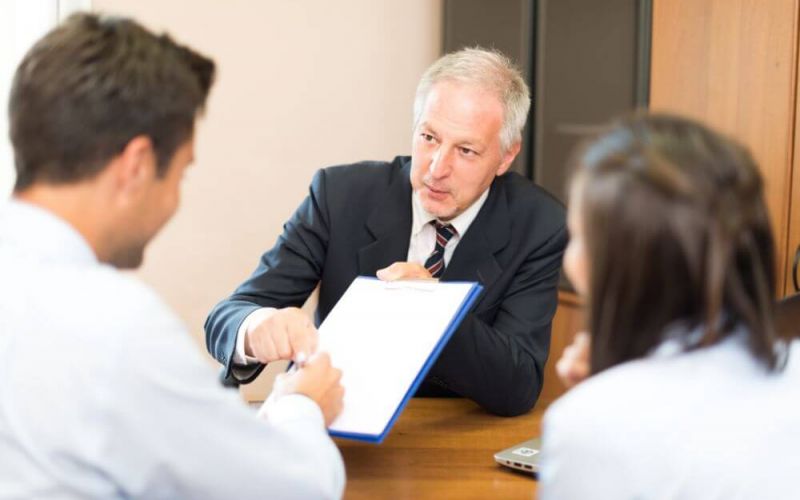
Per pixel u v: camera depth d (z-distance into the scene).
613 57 3.04
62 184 1.14
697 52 2.76
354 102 3.86
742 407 0.96
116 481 1.07
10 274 1.10
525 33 3.41
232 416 1.13
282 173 3.80
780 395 0.98
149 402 1.06
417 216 2.19
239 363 1.92
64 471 1.05
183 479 1.10
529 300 2.12
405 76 3.91
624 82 3.00
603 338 1.01
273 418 1.41
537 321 2.10
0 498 1.04
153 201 1.19
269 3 3.71
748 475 0.93
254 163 3.76
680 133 1.01
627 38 2.99
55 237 1.13
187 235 3.70
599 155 1.02
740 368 0.98
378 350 1.68
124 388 1.05
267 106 3.75
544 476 1.03
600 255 0.99
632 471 0.95
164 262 3.68
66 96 1.12
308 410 1.41
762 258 0.99
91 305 1.07
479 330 1.91
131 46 1.17
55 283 1.09
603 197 0.99
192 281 3.72
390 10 3.86
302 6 3.75
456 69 2.05
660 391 0.98
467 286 1.75
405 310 1.75
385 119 3.90
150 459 1.07
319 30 3.79
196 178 3.69
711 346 0.99
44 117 1.12
